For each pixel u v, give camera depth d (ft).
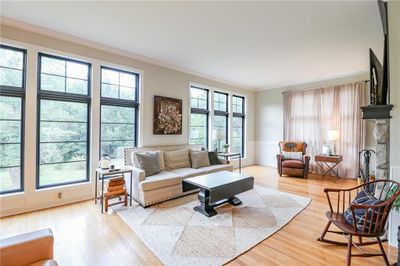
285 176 17.38
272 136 21.89
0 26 9.04
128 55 12.92
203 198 9.75
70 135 11.28
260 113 22.93
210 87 18.40
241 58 13.65
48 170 10.64
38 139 10.27
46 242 4.21
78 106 11.52
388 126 7.81
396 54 7.09
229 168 15.03
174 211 9.91
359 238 6.79
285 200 11.52
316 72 16.62
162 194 10.93
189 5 7.93
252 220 9.01
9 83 9.53
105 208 9.80
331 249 6.93
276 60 13.91
